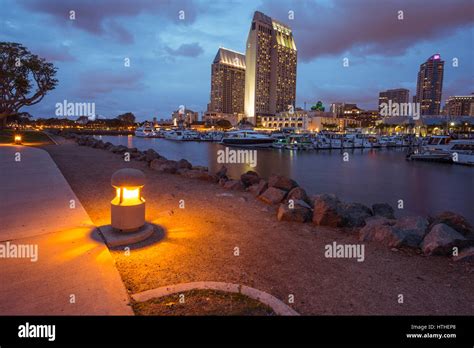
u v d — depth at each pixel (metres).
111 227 6.38
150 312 3.66
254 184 12.80
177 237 6.33
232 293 4.11
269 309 3.78
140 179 6.03
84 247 5.40
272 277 4.72
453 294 4.35
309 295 4.22
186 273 4.73
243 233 6.75
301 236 6.68
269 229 7.10
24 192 9.63
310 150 81.81
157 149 76.00
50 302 3.77
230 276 4.69
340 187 28.42
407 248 6.06
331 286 4.49
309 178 34.22
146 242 5.96
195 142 112.56
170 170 15.72
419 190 27.94
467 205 21.75
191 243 6.02
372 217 7.95
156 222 7.34
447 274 4.97
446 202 22.86
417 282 4.69
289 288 4.40
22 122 113.50
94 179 12.80
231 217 8.01
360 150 88.50
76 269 4.59
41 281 4.23
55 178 12.11
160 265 4.98
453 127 145.88
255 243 6.16
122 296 3.94
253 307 3.81
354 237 6.74
